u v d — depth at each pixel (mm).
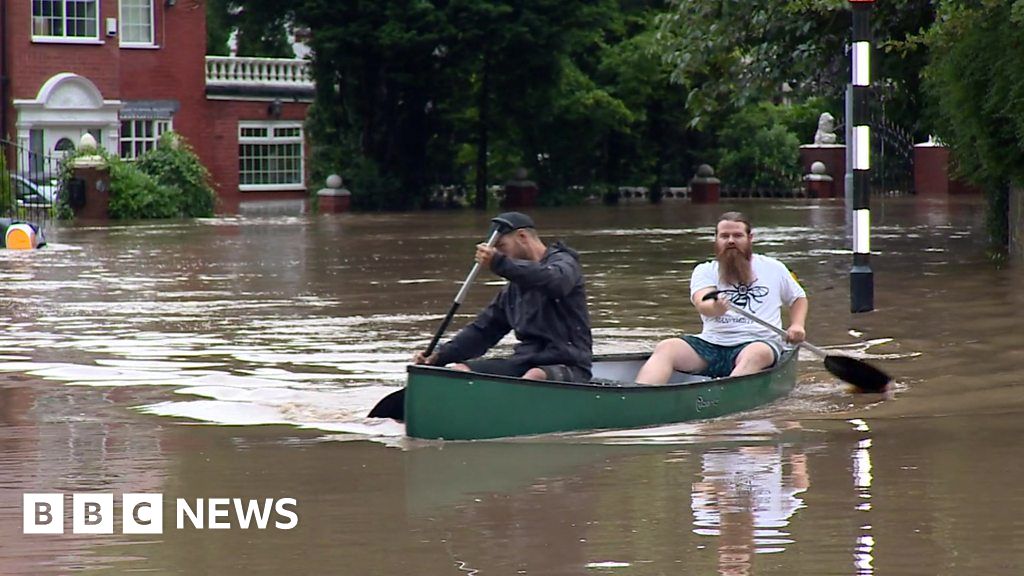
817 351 32062
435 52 130125
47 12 131125
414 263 68625
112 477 24141
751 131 152125
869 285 45781
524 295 28578
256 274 62812
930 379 33375
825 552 19141
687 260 67750
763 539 19828
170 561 19234
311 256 73312
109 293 54750
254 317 46938
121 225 103750
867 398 31172
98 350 39406
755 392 30062
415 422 26609
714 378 31609
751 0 68312
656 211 123250
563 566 18719
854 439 26703
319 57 128000
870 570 18344
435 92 132625
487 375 26594
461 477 23812
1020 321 42375
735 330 31734
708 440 26703
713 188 145500
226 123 151875
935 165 135875
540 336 28406
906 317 43938
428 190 136125
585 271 61812
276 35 133250
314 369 35969
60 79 130875
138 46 144000
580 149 142250
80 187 111188
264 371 35656
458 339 29000
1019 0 45938
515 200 139250
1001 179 62500
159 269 65562
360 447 26375
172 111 147000
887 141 136875
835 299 49406
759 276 32281
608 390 27547
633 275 59844
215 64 152500
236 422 29062
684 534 20141
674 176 151750
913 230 83812
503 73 133375
